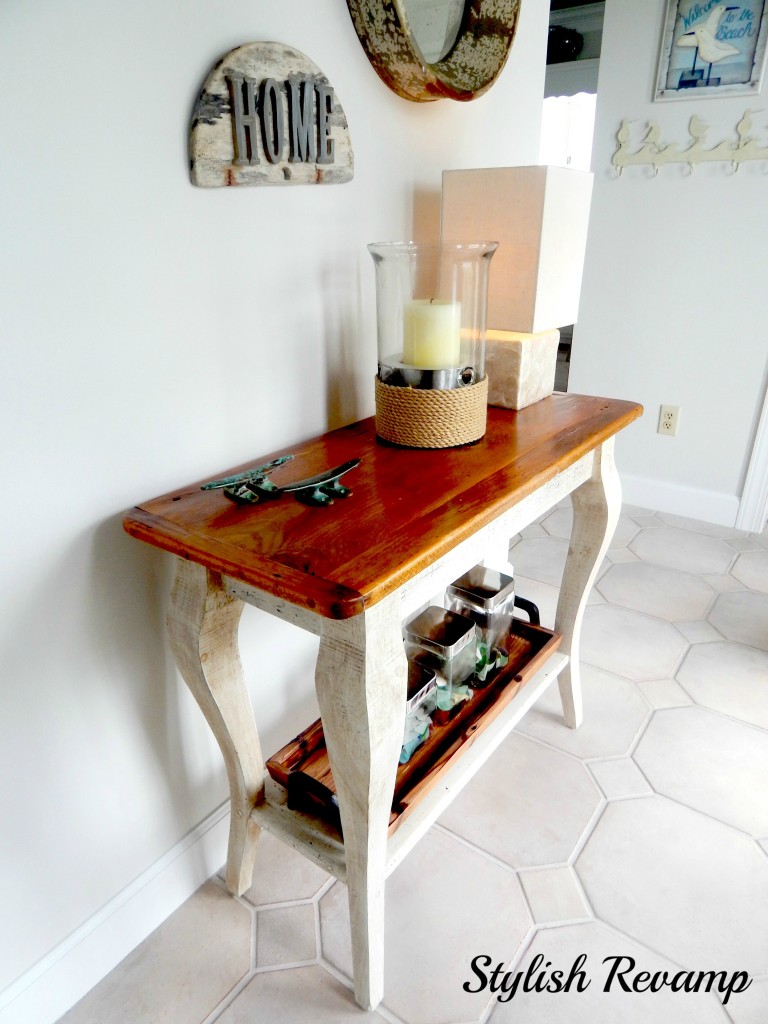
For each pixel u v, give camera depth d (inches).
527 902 45.3
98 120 29.0
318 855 38.0
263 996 40.1
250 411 40.9
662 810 52.1
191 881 45.8
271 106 35.4
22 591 31.8
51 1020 38.6
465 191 46.2
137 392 34.1
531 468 37.5
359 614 27.4
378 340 43.6
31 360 29.3
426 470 37.6
